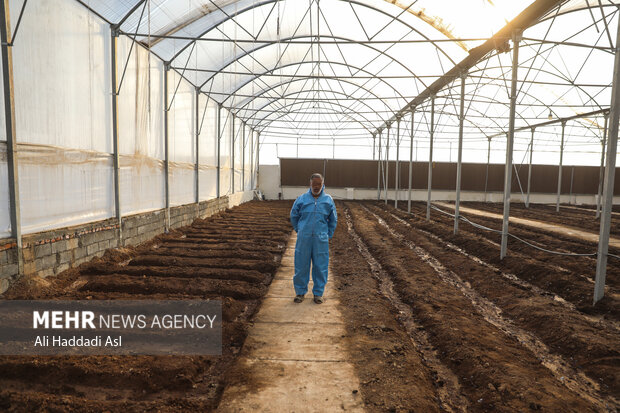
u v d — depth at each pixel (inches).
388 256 362.6
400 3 429.1
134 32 351.9
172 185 468.8
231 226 535.8
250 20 467.2
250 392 131.6
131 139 359.3
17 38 214.4
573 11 407.2
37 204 234.5
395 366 150.5
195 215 554.3
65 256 259.9
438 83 573.6
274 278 283.7
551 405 125.9
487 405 129.5
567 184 1168.8
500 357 160.7
